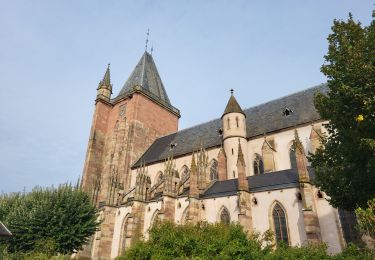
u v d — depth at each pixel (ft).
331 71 86.33
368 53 76.79
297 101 192.03
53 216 146.61
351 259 69.15
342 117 81.61
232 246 80.18
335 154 90.17
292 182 126.11
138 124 260.62
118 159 246.68
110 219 190.90
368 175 78.89
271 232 103.14
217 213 142.00
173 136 259.19
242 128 187.62
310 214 111.04
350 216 109.19
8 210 168.35
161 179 208.85
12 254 130.21
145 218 174.09
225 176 176.24
